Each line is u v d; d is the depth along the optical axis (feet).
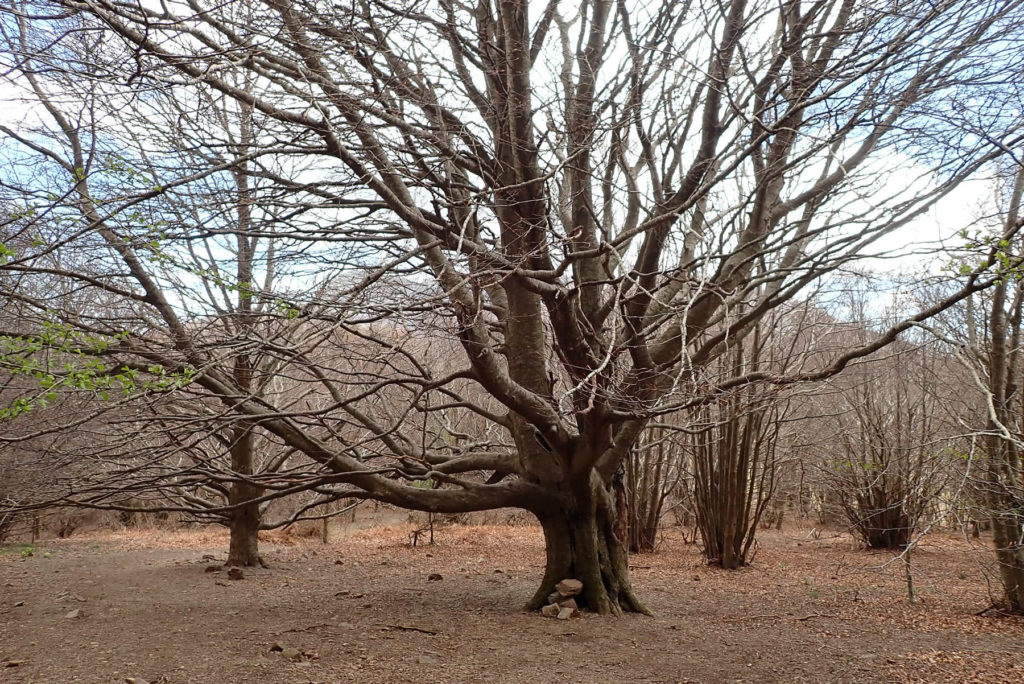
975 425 31.14
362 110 22.04
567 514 29.14
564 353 25.82
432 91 24.86
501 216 24.95
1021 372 33.12
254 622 26.84
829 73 21.72
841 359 23.63
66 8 18.45
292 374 48.49
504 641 24.27
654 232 25.71
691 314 27.32
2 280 21.38
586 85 25.89
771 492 51.65
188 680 19.36
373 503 88.33
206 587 36.27
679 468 58.65
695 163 25.73
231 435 42.88
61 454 24.04
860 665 22.63
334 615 28.37
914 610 31.65
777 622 28.96
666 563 48.55
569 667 21.67
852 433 56.85
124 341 22.24
